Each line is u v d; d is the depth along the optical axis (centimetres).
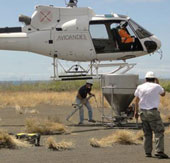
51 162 756
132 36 1573
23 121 1557
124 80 1359
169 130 1150
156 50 1606
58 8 1576
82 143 991
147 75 841
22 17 1593
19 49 1614
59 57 1606
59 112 2022
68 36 1561
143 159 779
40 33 1580
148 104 803
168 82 3756
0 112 2027
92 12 1580
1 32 1616
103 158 792
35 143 957
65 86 4172
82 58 1588
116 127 1330
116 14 1581
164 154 792
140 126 1353
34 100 2828
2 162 757
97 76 1598
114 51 1566
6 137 936
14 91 3975
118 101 1387
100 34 1558
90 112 1445
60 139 1061
